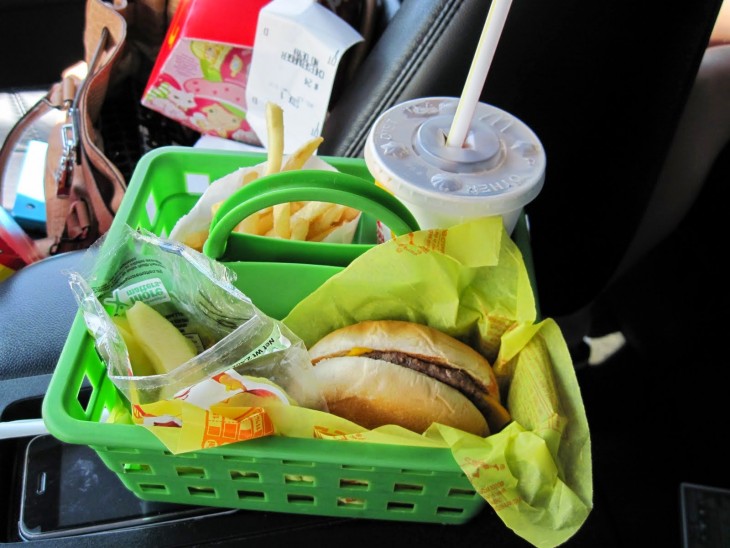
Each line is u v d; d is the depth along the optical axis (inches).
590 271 42.4
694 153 41.0
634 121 34.7
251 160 30.3
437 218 23.7
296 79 37.8
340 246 25.6
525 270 23.2
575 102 33.5
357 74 38.1
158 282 22.9
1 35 55.9
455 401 22.6
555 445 20.7
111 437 20.0
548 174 37.1
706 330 46.6
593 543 27.6
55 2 55.7
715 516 37.0
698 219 46.8
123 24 45.8
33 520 25.3
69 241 41.7
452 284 23.5
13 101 57.1
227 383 19.8
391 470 21.0
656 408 44.8
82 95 42.5
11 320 32.0
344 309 25.3
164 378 19.2
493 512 26.4
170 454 21.2
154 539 24.9
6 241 39.9
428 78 32.4
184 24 40.9
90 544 24.6
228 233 23.8
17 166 50.9
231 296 20.8
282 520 25.5
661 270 50.1
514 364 24.5
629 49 31.3
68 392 21.0
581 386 46.5
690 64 32.3
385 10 42.6
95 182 41.0
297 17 36.8
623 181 37.4
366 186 22.8
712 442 42.4
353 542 25.3
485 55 20.7
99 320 20.3
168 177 30.6
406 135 24.4
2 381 29.0
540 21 29.8
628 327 50.8
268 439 20.4
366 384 22.6
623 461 41.3
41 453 27.0
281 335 20.7
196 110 44.5
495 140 24.0
